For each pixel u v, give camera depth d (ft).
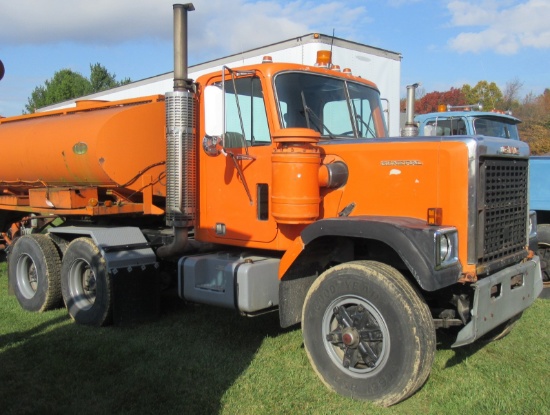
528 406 12.09
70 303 19.31
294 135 13.30
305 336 13.48
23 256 21.45
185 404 12.36
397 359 11.76
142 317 18.53
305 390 12.96
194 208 16.49
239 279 14.79
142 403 12.46
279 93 14.85
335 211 14.20
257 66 14.93
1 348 16.20
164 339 16.85
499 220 13.30
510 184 13.83
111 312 18.19
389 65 33.42
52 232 20.74
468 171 12.23
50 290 20.45
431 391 12.83
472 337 12.07
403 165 13.15
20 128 22.65
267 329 17.70
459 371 14.10
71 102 48.93
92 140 18.65
